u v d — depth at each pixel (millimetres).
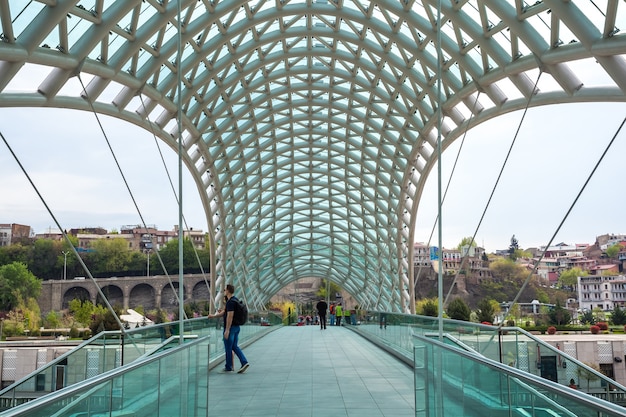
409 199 51594
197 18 30219
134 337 12531
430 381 9961
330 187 61125
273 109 47094
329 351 26766
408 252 54250
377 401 13109
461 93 32312
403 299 57531
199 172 45938
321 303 50219
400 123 43438
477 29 26750
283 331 48812
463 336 15648
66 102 25375
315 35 37250
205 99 38000
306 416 11484
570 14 19469
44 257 87312
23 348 36969
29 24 19984
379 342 29391
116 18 23484
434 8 28688
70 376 11695
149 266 96562
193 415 9859
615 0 17250
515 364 12922
